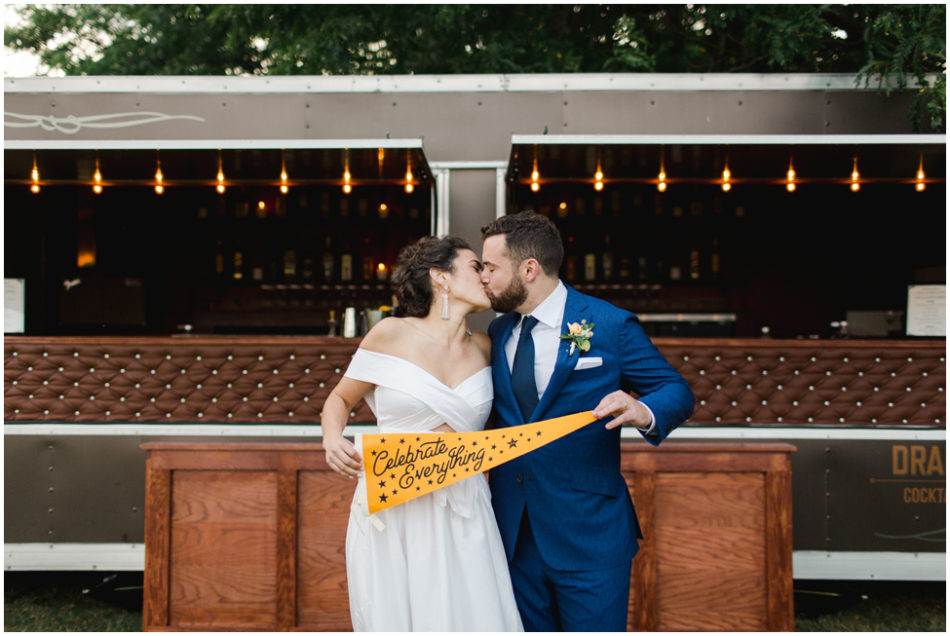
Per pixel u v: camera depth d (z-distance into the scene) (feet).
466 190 12.19
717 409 10.53
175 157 11.43
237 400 10.52
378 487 4.70
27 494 10.41
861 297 17.71
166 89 12.31
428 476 4.67
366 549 4.83
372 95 12.26
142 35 23.94
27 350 10.50
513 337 5.24
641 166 12.21
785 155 11.11
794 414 10.45
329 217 17.74
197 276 18.49
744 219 18.34
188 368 10.55
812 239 18.69
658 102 12.17
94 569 10.29
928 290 12.64
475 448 4.68
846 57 16.99
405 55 19.67
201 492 7.64
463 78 12.19
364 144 10.37
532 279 4.94
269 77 12.30
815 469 10.36
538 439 4.68
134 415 10.50
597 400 4.89
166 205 17.99
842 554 10.25
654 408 4.49
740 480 7.59
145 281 17.22
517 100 12.19
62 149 10.57
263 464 7.65
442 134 12.21
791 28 13.80
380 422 5.03
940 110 11.04
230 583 7.59
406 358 4.91
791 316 18.76
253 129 12.31
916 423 10.34
